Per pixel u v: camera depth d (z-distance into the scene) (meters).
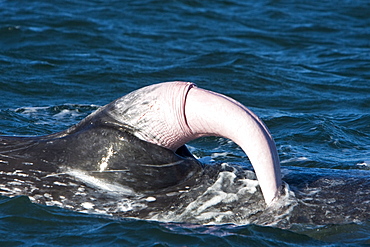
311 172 24.72
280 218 22.06
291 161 31.59
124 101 22.31
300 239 21.61
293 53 62.19
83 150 22.39
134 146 21.97
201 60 56.25
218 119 21.34
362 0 91.12
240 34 68.75
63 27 64.75
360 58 59.41
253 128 21.48
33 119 37.22
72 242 21.28
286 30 71.94
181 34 67.25
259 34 68.81
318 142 35.44
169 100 21.66
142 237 21.41
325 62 58.41
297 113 41.91
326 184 23.56
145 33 66.19
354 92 48.25
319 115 41.19
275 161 21.98
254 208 22.30
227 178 22.92
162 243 21.09
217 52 58.75
